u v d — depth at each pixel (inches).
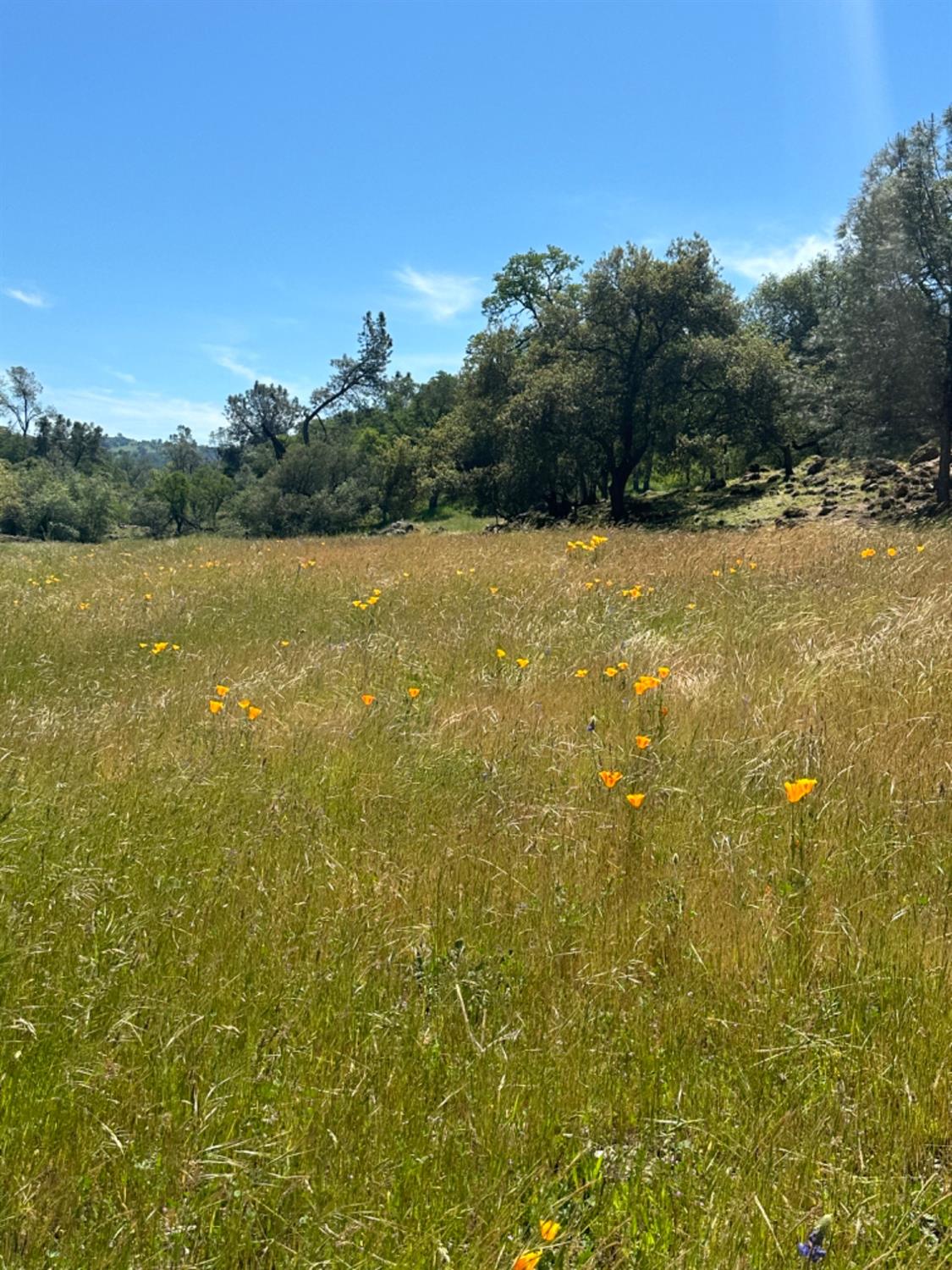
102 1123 97.2
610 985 122.6
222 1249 83.5
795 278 2196.1
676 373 1347.2
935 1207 88.2
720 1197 87.6
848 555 459.5
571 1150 95.9
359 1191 89.8
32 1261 80.8
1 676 312.2
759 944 129.3
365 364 2925.7
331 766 207.8
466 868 155.3
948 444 970.1
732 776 188.7
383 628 366.0
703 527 1107.9
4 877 152.5
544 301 1897.1
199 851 164.2
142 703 266.5
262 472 3006.9
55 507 2388.0
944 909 136.0
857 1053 108.0
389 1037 113.3
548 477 1473.9
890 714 215.0
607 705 241.9
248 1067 107.0
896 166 985.5
